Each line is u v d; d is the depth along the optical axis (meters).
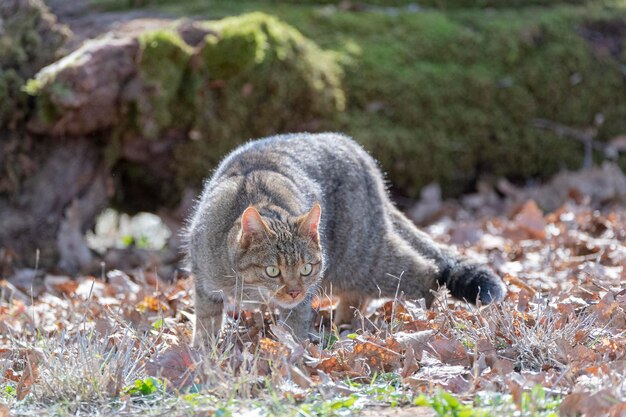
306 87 12.75
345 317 8.73
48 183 11.88
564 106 14.84
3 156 11.66
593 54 15.09
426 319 7.51
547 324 6.99
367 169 8.83
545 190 14.02
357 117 13.44
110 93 11.64
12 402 6.36
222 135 12.41
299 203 7.86
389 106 13.70
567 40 14.98
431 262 8.71
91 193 12.16
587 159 14.85
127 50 11.80
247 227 7.28
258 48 12.19
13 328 8.50
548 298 7.92
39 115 11.53
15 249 11.60
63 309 9.23
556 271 9.83
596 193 13.82
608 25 15.41
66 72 11.35
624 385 5.86
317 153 8.50
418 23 14.46
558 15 15.27
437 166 13.99
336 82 13.20
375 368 6.69
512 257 10.72
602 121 15.03
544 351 6.64
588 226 11.71
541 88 14.66
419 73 13.94
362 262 8.61
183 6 13.87
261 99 12.60
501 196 14.58
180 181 12.54
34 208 11.78
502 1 15.48
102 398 6.20
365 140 13.21
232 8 13.97
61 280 10.81
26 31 12.15
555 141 14.77
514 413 5.54
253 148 8.53
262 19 12.62
